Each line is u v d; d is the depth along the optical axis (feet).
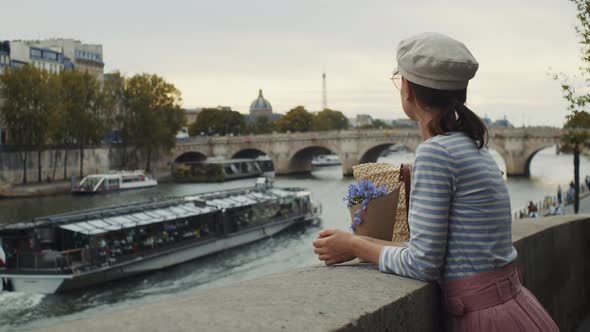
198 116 566.77
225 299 8.87
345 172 411.34
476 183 9.93
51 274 108.58
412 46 10.63
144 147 383.65
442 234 9.87
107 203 253.03
